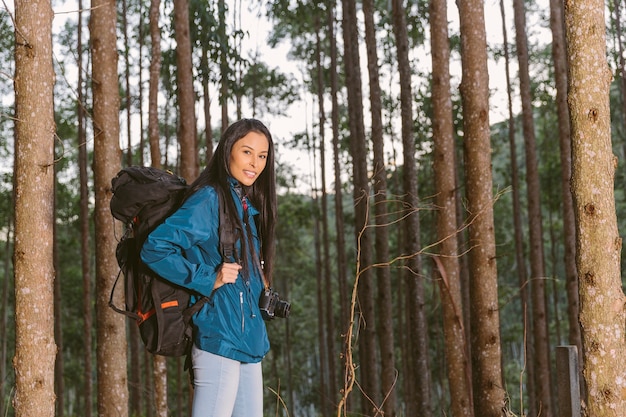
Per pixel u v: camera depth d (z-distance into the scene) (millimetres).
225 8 13602
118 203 2889
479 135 5539
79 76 17812
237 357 2889
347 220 23625
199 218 2814
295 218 28969
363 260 14734
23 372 3414
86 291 17906
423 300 12695
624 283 24641
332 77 20453
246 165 2984
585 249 3285
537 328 16125
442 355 26156
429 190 22328
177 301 2852
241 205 2994
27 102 3504
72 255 29031
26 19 3514
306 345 38094
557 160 24484
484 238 5523
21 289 3443
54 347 3494
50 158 3545
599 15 3322
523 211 29578
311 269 36062
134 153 24094
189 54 10500
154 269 2758
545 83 22422
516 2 17250
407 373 21844
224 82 14391
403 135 13461
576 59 3330
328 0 17984
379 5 21328
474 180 5543
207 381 2871
